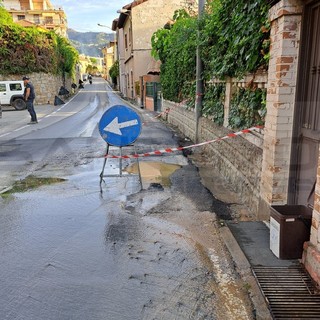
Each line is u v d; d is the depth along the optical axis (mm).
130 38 27609
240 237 3660
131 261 3283
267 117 3932
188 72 10633
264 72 4266
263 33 4168
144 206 4773
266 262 3143
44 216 4422
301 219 3047
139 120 5809
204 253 3424
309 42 3365
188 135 11008
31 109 14039
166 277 3008
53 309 2586
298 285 2811
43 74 27672
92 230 3994
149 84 22500
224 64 5836
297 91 3545
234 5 5184
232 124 5832
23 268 3162
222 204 4867
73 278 2998
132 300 2688
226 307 2582
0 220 4293
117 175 6141
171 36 14055
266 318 2445
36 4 74688
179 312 2539
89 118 15852
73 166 7082
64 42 37656
